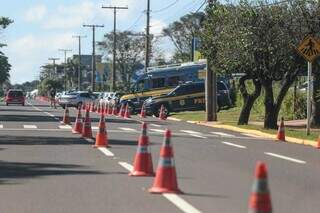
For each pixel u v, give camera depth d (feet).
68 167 83.41
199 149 112.27
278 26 166.09
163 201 59.26
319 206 58.65
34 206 56.54
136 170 75.87
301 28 166.09
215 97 214.69
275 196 64.23
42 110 316.60
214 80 214.07
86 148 108.58
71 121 198.08
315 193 66.28
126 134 143.74
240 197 62.13
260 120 221.46
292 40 165.89
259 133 159.84
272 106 173.47
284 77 173.27
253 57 170.19
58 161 89.92
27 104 477.77
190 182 71.77
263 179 38.04
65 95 372.58
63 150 104.99
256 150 113.29
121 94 315.37
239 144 125.70
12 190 65.05
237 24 170.30
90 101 374.22
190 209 55.42
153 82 288.71
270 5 169.48
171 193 63.36
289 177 78.54
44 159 92.27
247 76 189.47
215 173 80.02
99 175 75.97
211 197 61.87
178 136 143.43
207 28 184.24
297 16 165.99
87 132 130.62
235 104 289.53
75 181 71.26
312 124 183.42
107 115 260.62
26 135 136.87
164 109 244.42
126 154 99.50
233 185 69.92
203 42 187.62
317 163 94.43
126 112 246.68
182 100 260.42
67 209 55.26
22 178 73.41
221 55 177.88
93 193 63.46
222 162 92.68
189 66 292.61
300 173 82.53
